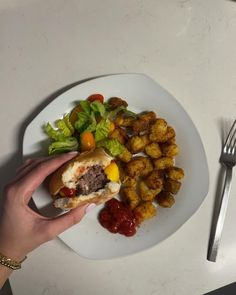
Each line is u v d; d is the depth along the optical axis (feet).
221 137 1.15
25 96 1.14
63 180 0.99
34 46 1.16
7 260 0.94
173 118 1.13
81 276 1.08
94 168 1.03
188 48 1.19
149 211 1.09
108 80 1.11
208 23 1.20
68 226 0.96
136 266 1.09
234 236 1.11
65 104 1.10
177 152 1.12
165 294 1.07
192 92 1.17
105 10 1.19
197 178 1.10
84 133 1.09
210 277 1.09
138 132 1.14
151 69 1.17
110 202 1.10
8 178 1.10
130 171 1.10
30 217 0.94
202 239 1.10
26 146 1.08
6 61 1.15
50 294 1.07
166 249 1.10
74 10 1.18
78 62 1.16
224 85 1.18
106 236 1.08
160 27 1.19
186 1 1.20
